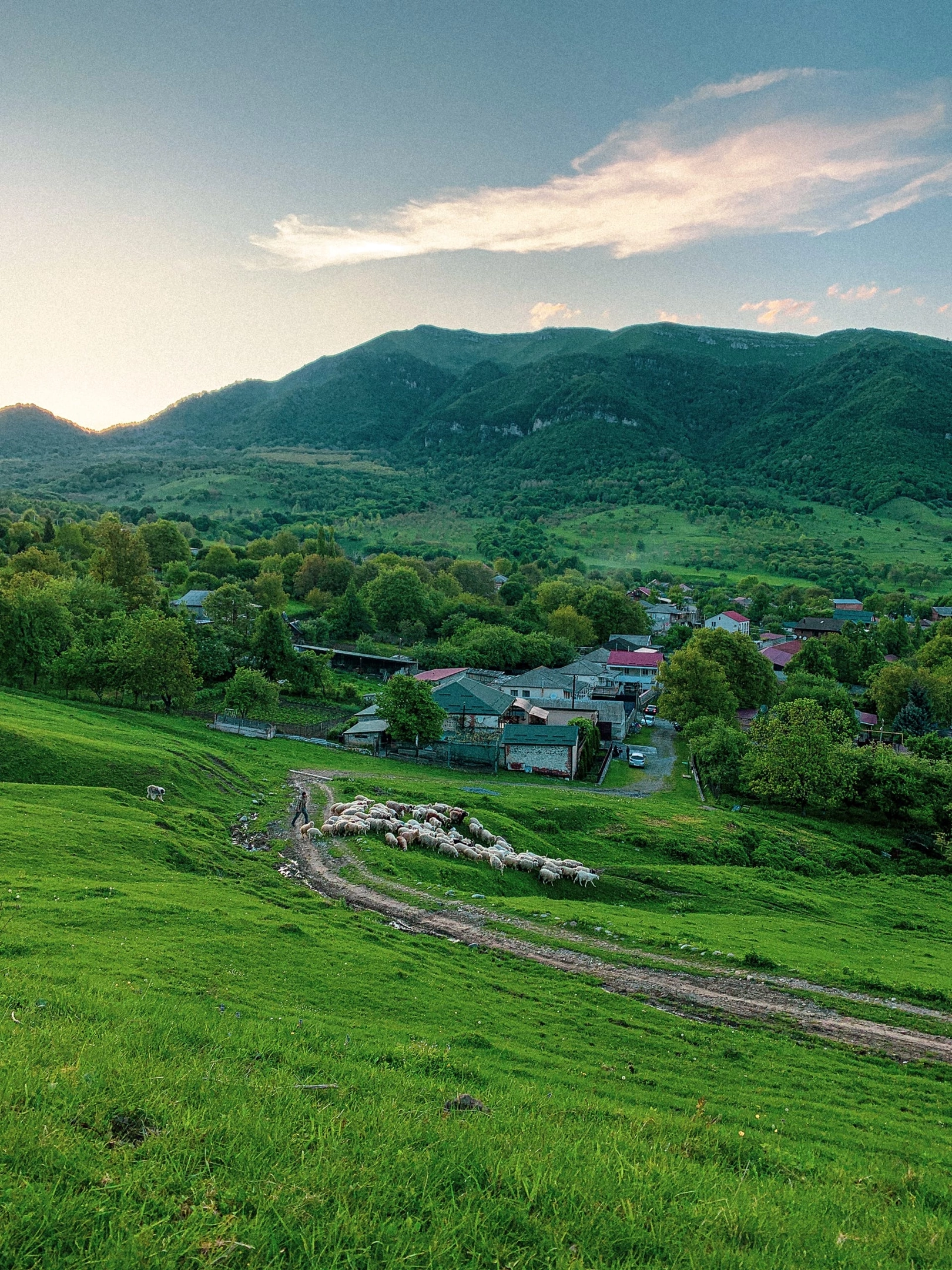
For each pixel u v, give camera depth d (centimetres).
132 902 2911
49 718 6850
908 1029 3070
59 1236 704
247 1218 772
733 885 5388
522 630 17362
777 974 3531
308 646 14962
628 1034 2606
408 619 17050
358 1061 1652
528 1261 782
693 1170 1176
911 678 12306
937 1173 1725
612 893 4984
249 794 5994
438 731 8706
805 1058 2675
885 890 5894
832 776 7856
